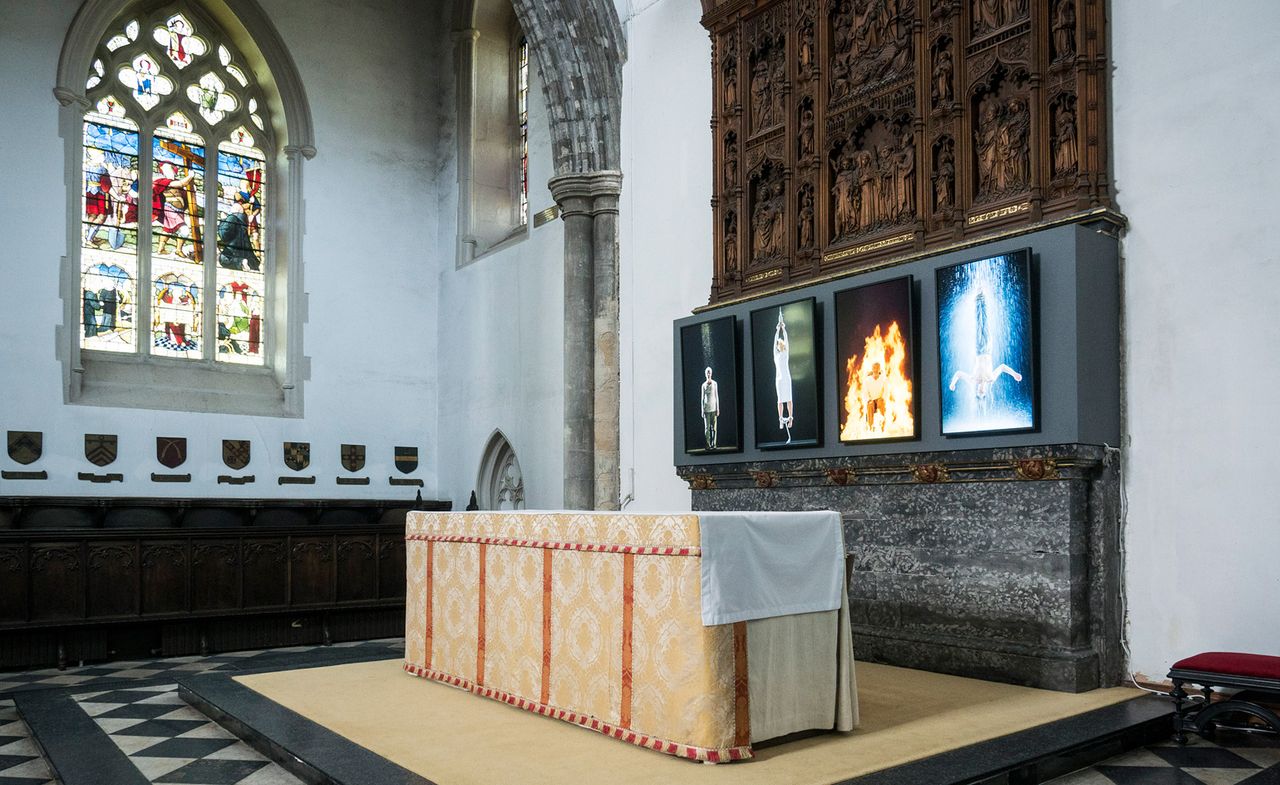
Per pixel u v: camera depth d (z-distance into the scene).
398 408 16.09
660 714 5.35
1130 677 7.25
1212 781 5.23
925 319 8.21
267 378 15.39
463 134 16.33
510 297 14.73
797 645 5.57
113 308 14.19
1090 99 7.56
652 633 5.43
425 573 7.90
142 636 11.75
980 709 6.41
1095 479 7.30
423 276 16.66
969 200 8.30
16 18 13.30
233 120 15.60
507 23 16.66
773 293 9.71
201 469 14.14
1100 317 7.30
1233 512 6.75
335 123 15.95
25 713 7.17
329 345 15.52
